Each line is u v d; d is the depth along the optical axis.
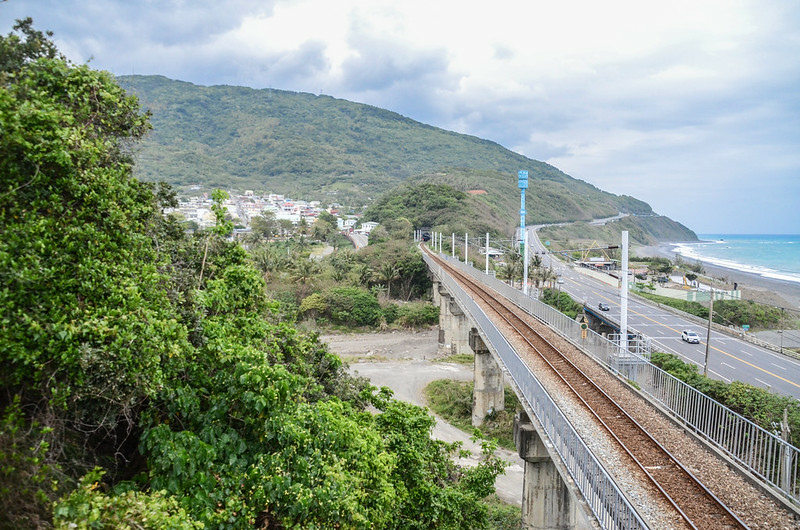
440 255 91.56
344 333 68.94
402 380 48.31
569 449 13.09
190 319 10.99
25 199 8.13
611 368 22.78
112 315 8.10
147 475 8.74
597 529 11.21
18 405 7.04
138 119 11.67
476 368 37.94
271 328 13.25
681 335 60.97
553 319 32.62
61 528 5.99
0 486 6.16
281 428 9.12
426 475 14.14
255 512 8.45
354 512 9.02
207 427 9.04
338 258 87.56
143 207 10.78
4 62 10.75
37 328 7.16
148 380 8.27
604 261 104.31
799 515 10.97
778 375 44.62
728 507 11.36
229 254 14.04
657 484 12.21
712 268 157.62
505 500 27.59
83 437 8.78
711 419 15.70
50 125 8.27
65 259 8.09
